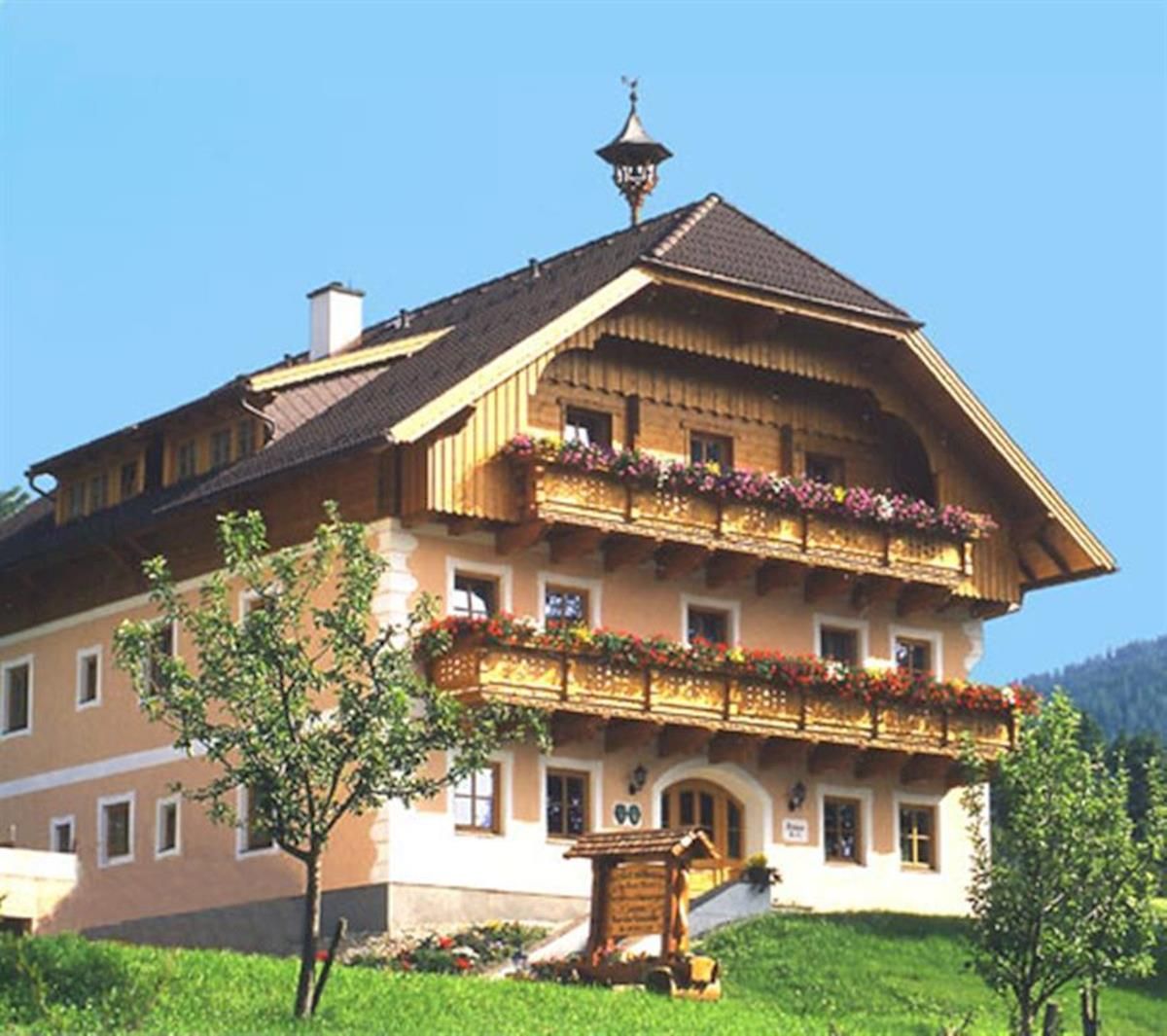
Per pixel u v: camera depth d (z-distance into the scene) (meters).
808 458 52.03
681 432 50.12
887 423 52.94
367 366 50.56
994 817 41.91
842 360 51.41
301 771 35.00
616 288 47.38
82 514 54.16
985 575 53.44
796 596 51.56
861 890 51.25
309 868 34.97
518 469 46.94
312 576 36.47
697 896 46.66
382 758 35.12
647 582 49.44
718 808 50.28
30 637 54.56
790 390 51.78
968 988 44.38
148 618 51.34
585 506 47.06
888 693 50.56
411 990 37.25
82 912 51.59
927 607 52.56
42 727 53.75
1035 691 52.62
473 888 46.12
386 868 45.31
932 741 51.25
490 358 45.94
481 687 45.12
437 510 45.88
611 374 49.38
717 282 48.59
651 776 48.75
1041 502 53.12
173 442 51.72
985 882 38.00
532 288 51.72
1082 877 37.19
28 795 53.72
